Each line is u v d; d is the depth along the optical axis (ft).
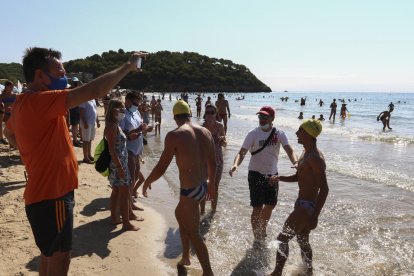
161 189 27.50
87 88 8.14
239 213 22.04
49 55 8.91
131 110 21.13
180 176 14.20
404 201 25.00
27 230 17.40
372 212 22.71
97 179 27.94
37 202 9.06
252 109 171.53
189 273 14.70
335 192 27.25
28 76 8.89
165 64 517.14
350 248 17.42
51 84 8.99
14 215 19.13
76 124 40.22
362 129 81.30
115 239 17.66
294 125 86.17
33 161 8.94
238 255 16.48
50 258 9.42
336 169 35.60
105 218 20.31
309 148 14.62
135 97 21.13
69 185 9.37
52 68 8.90
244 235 18.71
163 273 14.66
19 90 66.13
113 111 17.67
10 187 23.77
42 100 8.36
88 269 14.56
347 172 34.14
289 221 14.69
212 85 526.57
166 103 200.44
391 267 15.49
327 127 86.53
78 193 24.31
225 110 54.75
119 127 18.54
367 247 17.53
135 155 21.01
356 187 28.71
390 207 23.68
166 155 14.11
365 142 57.36
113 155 17.85
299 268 15.20
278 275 14.48
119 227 19.20
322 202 14.19
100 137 51.37
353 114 145.48
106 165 18.71
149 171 33.58
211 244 17.63
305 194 14.79
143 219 20.72
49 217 9.11
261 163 18.34
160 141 53.42
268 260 16.01
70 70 404.36
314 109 180.75
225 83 537.24
